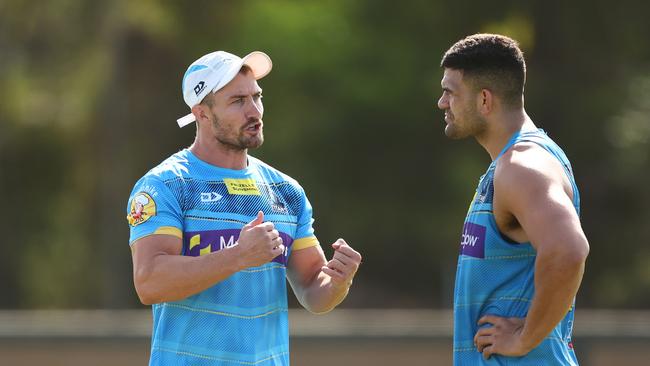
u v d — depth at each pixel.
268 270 15.33
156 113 86.31
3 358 31.61
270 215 15.48
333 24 79.06
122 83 80.56
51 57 78.81
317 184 82.44
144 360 31.69
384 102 78.62
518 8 73.25
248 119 15.27
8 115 80.12
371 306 83.62
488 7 73.62
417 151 81.25
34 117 81.00
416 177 81.44
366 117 80.38
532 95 72.88
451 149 78.94
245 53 79.38
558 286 12.59
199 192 15.12
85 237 86.06
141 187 15.02
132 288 84.06
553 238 12.54
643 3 72.12
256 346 15.02
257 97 15.55
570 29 73.00
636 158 73.62
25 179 84.94
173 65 84.62
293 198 16.05
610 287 76.06
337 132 81.25
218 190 15.23
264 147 81.88
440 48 76.69
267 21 79.56
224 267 14.12
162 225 14.75
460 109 14.29
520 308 13.55
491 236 13.65
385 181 82.00
